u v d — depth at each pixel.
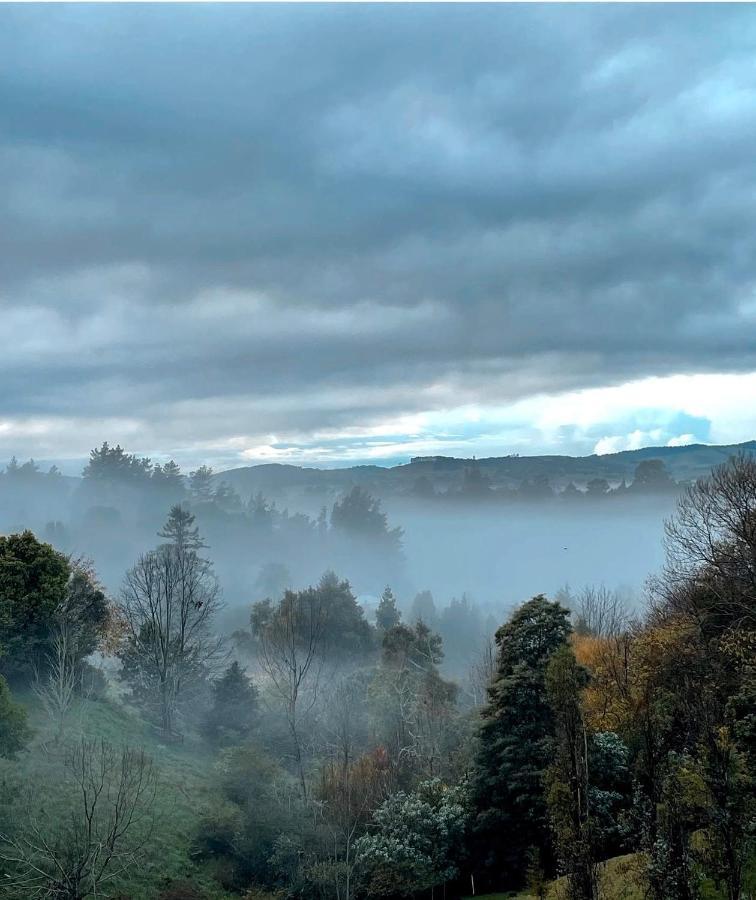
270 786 35.22
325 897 29.67
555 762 24.83
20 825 25.48
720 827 18.94
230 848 31.61
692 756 21.86
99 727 38.31
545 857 29.52
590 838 22.28
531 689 31.52
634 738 29.39
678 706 22.44
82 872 23.83
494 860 30.94
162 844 29.97
